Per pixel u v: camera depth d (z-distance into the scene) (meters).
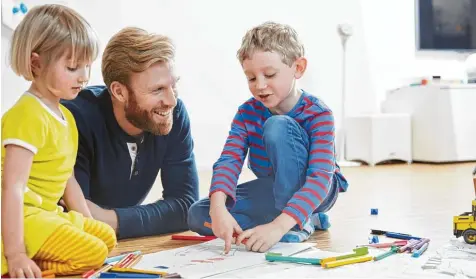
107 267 1.08
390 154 3.73
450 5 4.11
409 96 3.87
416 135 3.83
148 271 1.03
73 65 1.11
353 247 1.32
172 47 1.33
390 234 1.41
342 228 1.56
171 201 1.50
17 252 1.00
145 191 1.54
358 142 3.76
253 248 1.21
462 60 4.25
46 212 1.10
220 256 1.18
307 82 3.80
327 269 1.07
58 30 1.08
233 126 1.45
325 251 1.22
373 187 2.51
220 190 1.32
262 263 1.12
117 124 1.41
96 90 1.46
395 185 2.58
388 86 4.10
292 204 1.26
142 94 1.30
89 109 1.40
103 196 1.48
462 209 1.88
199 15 3.44
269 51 1.28
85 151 1.39
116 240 1.34
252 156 1.46
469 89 3.77
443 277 1.00
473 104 3.79
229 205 1.35
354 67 3.98
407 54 4.13
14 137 1.06
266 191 1.44
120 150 1.42
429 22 4.08
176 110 1.51
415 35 4.09
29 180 1.11
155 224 1.46
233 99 3.56
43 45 1.08
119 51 1.30
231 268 1.08
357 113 4.01
